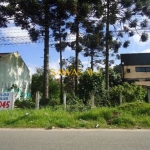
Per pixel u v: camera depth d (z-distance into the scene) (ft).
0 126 25.35
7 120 26.66
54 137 19.77
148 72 118.93
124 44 66.54
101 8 60.70
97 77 53.21
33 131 22.65
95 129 23.62
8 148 16.25
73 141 18.24
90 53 87.86
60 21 58.54
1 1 53.16
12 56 81.56
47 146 16.70
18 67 86.12
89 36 64.34
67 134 21.07
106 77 65.92
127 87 56.90
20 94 86.07
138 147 16.42
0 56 74.02
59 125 25.11
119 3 61.36
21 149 15.94
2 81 73.61
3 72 74.59
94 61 104.01
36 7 52.75
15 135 20.74
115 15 62.18
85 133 21.52
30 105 46.78
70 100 47.98
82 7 53.98
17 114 29.32
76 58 72.18
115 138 19.34
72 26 62.03
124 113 28.32
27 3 51.21
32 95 97.76
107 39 64.03
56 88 100.07
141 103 31.17
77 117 28.12
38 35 57.52
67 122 25.67
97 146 16.66
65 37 71.36
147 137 19.74
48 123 25.68
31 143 17.65
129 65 120.78
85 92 52.03
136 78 118.93
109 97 50.47
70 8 53.16
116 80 105.70
